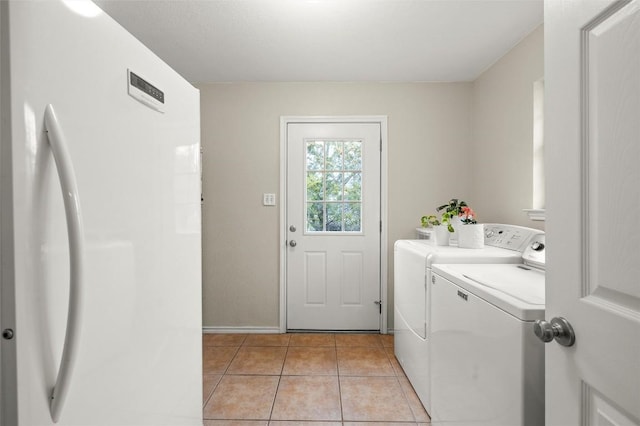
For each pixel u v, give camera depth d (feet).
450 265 5.31
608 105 1.81
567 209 2.14
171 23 6.53
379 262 9.65
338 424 5.52
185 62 8.23
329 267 9.69
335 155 9.66
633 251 1.65
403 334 7.23
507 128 7.63
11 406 1.66
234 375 7.17
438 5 5.95
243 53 7.76
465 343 4.13
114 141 2.32
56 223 1.85
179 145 3.28
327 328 9.70
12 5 1.63
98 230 2.16
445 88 9.46
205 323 9.67
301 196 9.62
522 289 3.66
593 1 1.89
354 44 7.34
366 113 9.52
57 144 1.77
